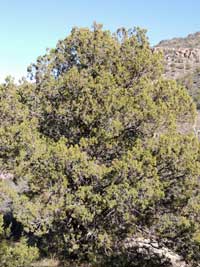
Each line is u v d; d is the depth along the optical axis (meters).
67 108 14.20
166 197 13.53
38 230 12.55
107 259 13.70
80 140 13.49
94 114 13.75
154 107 13.73
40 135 14.58
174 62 85.19
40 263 13.66
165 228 13.40
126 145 13.87
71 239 13.17
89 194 12.51
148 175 12.52
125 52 15.35
